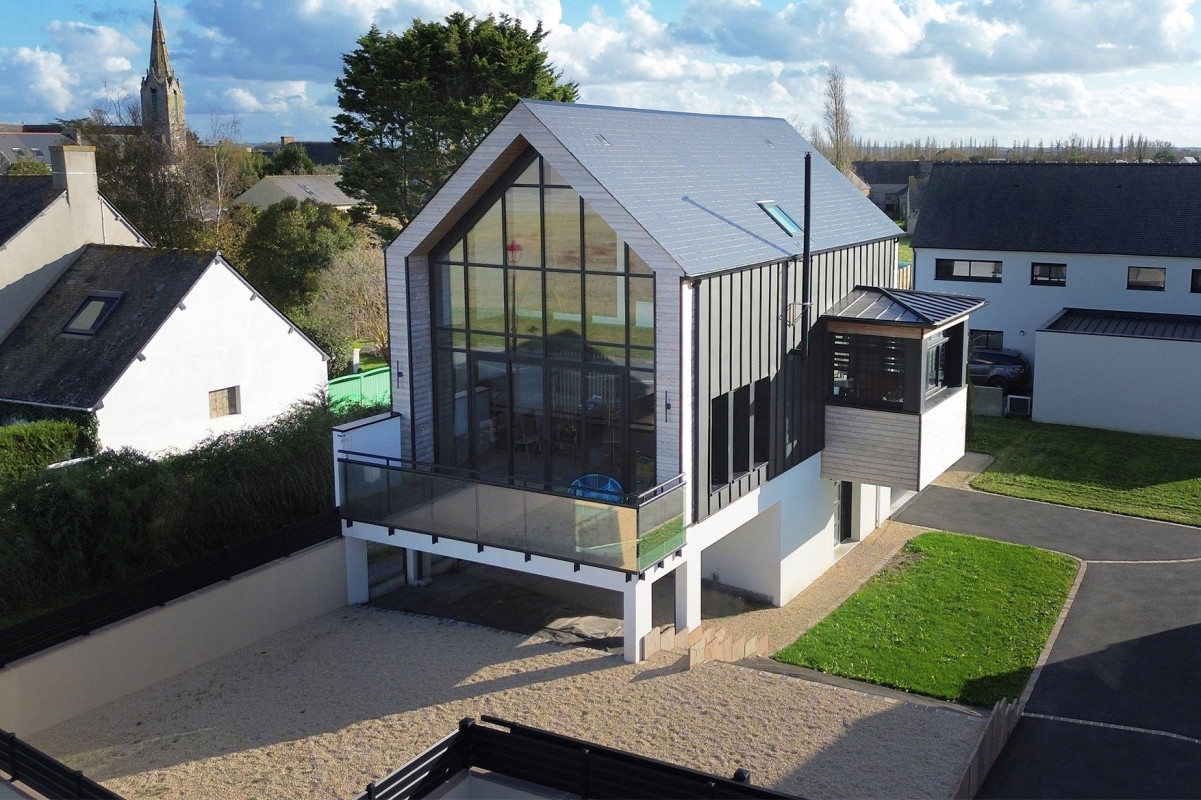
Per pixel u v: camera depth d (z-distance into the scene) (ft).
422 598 61.05
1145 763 44.09
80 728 45.96
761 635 59.16
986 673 53.36
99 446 72.54
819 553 68.33
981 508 79.87
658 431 53.62
